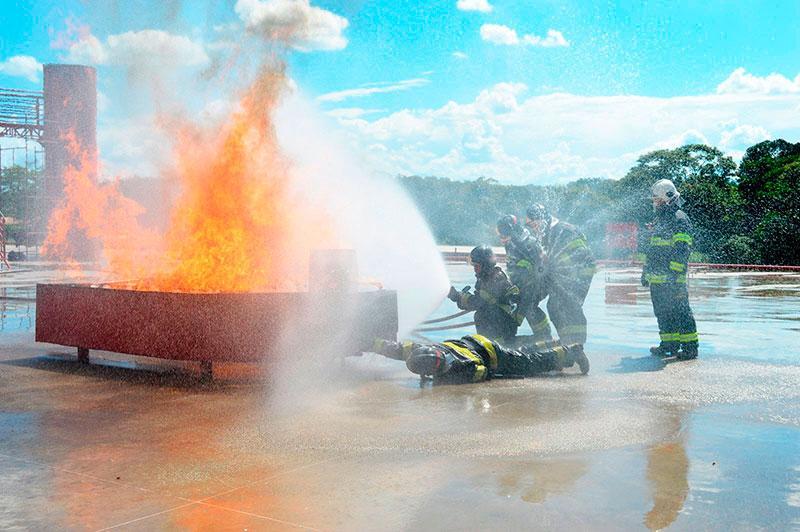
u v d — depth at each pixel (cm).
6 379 592
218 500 306
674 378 604
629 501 302
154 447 391
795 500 304
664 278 718
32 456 375
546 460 364
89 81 3769
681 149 5119
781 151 6569
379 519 283
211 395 531
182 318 582
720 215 4941
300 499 307
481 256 680
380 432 420
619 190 4666
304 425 439
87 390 548
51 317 670
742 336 884
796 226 3650
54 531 272
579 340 710
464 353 589
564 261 707
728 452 378
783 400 513
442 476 338
